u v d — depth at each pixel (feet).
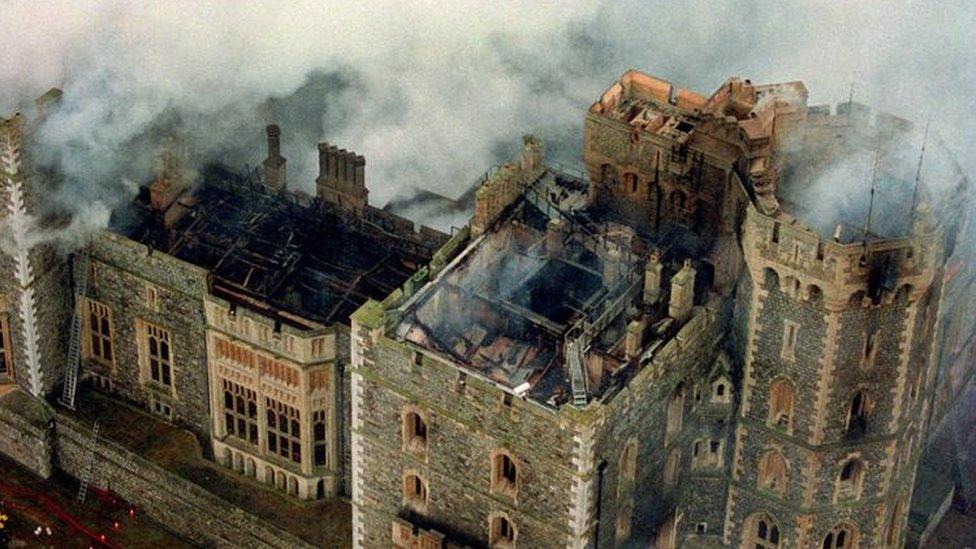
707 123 314.14
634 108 333.62
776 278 303.48
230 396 344.49
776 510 325.62
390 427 310.45
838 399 309.01
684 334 304.71
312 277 339.77
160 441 357.41
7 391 366.43
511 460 297.74
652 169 324.60
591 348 305.32
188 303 341.41
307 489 343.46
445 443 304.30
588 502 293.64
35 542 354.54
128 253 344.69
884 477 320.29
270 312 332.80
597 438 287.89
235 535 345.51
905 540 353.10
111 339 360.07
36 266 350.43
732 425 322.75
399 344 299.99
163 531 356.79
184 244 350.43
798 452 317.01
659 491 319.06
